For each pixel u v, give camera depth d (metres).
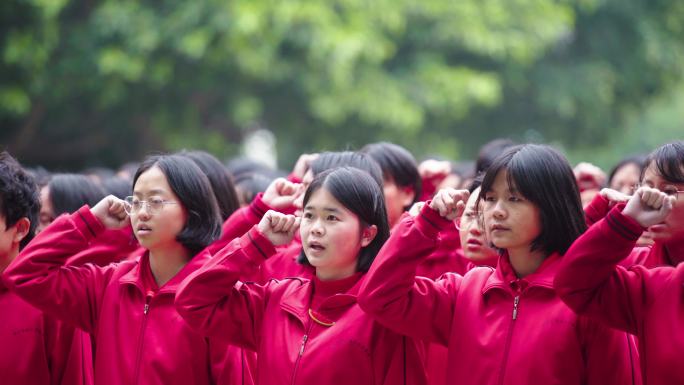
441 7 30.23
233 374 8.28
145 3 26.98
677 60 36.78
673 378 6.79
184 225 8.41
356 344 7.45
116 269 8.62
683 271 6.98
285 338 7.66
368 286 7.18
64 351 8.71
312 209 7.64
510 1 31.44
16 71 26.88
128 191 12.09
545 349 7.01
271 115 30.72
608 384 7.02
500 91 33.25
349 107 28.27
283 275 10.33
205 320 7.72
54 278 8.23
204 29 26.09
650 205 6.56
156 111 28.70
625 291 7.02
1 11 25.95
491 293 7.39
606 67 35.44
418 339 7.63
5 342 8.40
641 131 50.41
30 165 30.94
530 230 7.12
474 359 7.25
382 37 28.42
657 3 36.47
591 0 33.47
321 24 26.73
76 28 27.22
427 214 7.16
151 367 8.10
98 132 30.52
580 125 36.47
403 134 30.61
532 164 7.10
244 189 12.75
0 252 8.59
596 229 6.70
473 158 36.03
